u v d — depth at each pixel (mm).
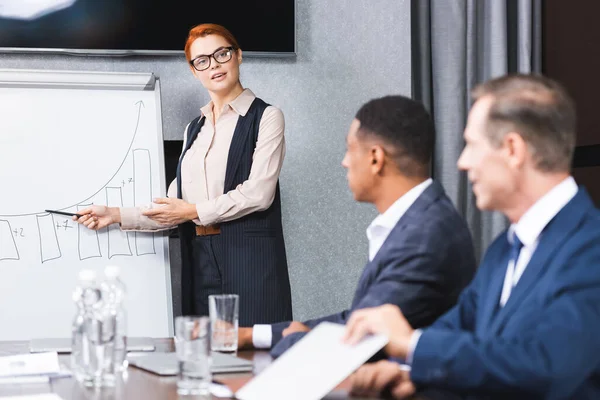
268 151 3166
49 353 1886
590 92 3955
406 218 1805
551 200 1392
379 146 1812
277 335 1932
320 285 3807
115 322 1613
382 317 1371
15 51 3514
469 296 1646
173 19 3625
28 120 3199
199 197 3203
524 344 1238
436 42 4070
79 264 3133
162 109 3656
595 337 1223
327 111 3801
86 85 3252
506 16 4137
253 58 3734
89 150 3223
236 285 3154
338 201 3816
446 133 4051
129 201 3217
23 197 3143
